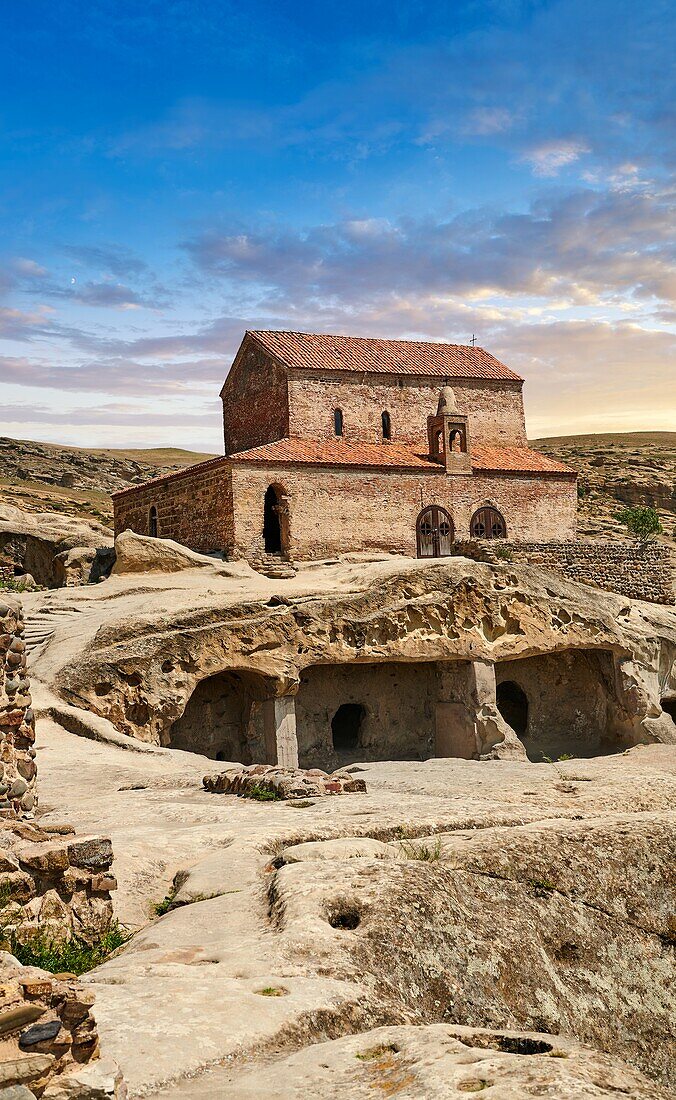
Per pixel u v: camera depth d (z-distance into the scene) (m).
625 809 16.59
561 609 38.75
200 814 15.38
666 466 118.19
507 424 58.41
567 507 55.00
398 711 39.22
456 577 37.12
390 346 58.62
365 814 14.45
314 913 9.14
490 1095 5.29
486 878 10.77
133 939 9.60
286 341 55.12
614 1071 5.78
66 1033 5.43
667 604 53.22
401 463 50.53
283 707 33.53
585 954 10.34
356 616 34.84
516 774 21.09
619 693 40.44
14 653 14.43
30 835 10.90
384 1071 5.85
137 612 32.28
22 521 56.25
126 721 29.70
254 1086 5.79
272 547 50.28
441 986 8.77
